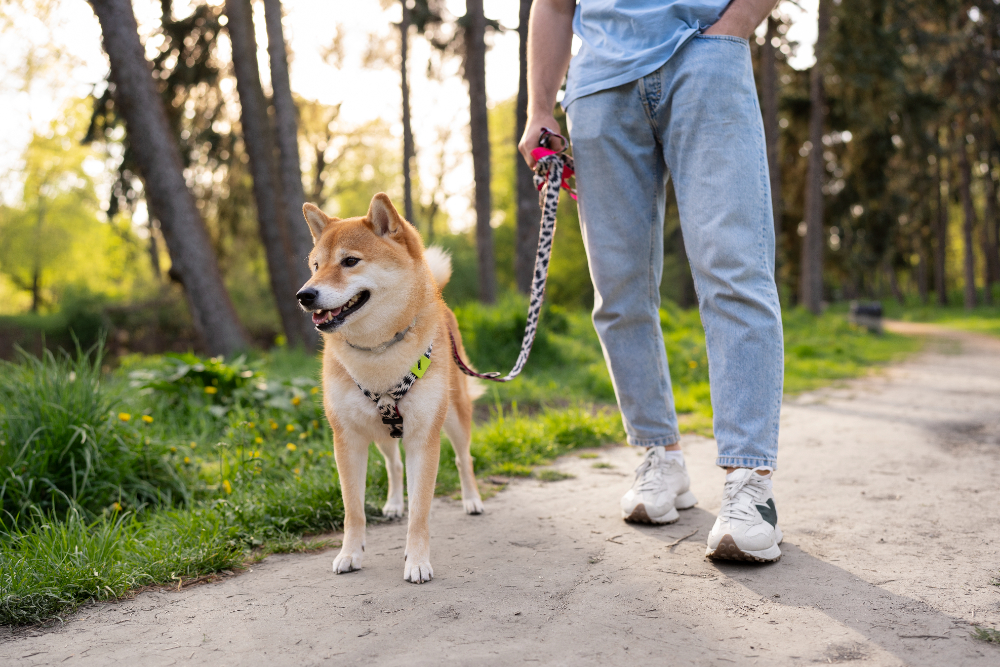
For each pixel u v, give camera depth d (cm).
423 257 264
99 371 404
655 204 264
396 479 316
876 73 1794
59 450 339
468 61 1461
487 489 348
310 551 268
